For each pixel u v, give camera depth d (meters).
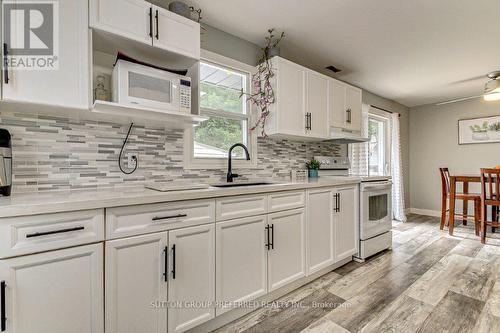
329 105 2.89
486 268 2.51
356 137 3.08
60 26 1.26
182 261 1.43
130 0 1.48
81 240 1.12
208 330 1.59
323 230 2.33
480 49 2.76
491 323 1.64
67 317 1.09
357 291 2.08
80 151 1.59
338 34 2.45
